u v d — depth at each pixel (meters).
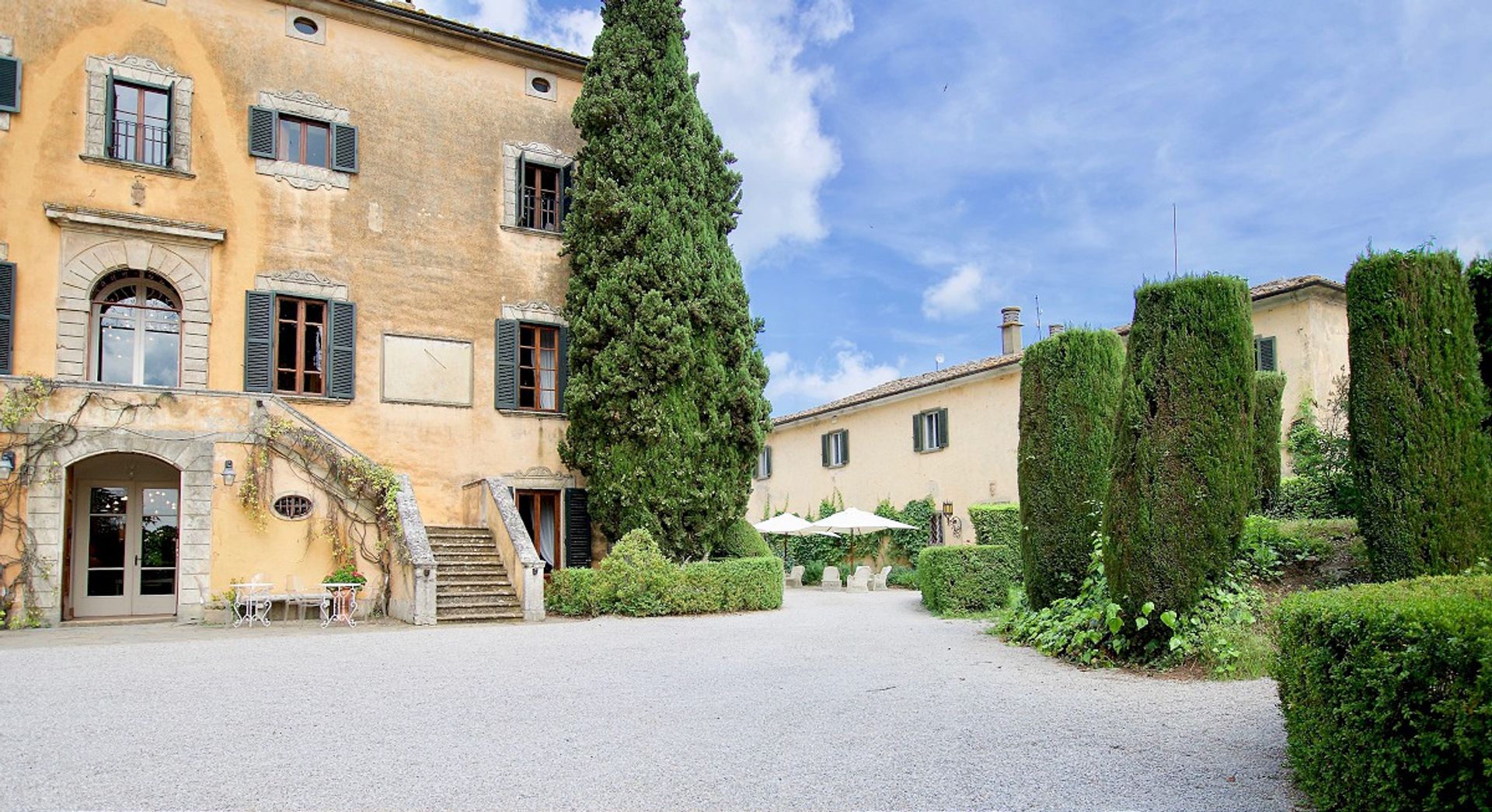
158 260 15.02
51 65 14.57
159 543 15.48
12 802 4.68
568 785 5.05
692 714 6.82
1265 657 8.08
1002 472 23.31
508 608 14.28
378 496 14.78
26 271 14.11
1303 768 4.61
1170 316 8.90
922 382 26.97
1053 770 5.32
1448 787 3.72
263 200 15.94
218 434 13.94
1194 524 8.55
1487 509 7.98
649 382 16.41
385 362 16.64
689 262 16.92
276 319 15.80
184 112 15.46
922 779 5.17
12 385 12.77
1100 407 11.26
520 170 18.44
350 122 16.84
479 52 18.25
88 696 7.34
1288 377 18.06
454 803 4.75
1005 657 9.63
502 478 17.42
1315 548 9.84
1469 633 3.60
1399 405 8.20
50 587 12.80
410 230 17.17
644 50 17.52
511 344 17.80
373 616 14.45
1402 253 8.46
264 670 8.76
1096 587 10.02
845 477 29.91
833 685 7.99
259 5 16.25
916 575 25.03
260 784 5.03
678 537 16.34
